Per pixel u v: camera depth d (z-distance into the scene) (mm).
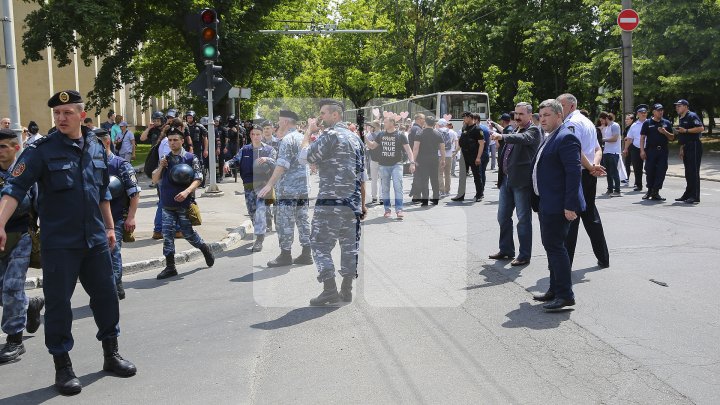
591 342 5336
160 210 10938
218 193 17438
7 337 5578
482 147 14453
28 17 26344
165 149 10914
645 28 30094
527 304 6469
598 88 35406
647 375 4629
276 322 5762
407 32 44250
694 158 13234
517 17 42594
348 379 4629
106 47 31406
